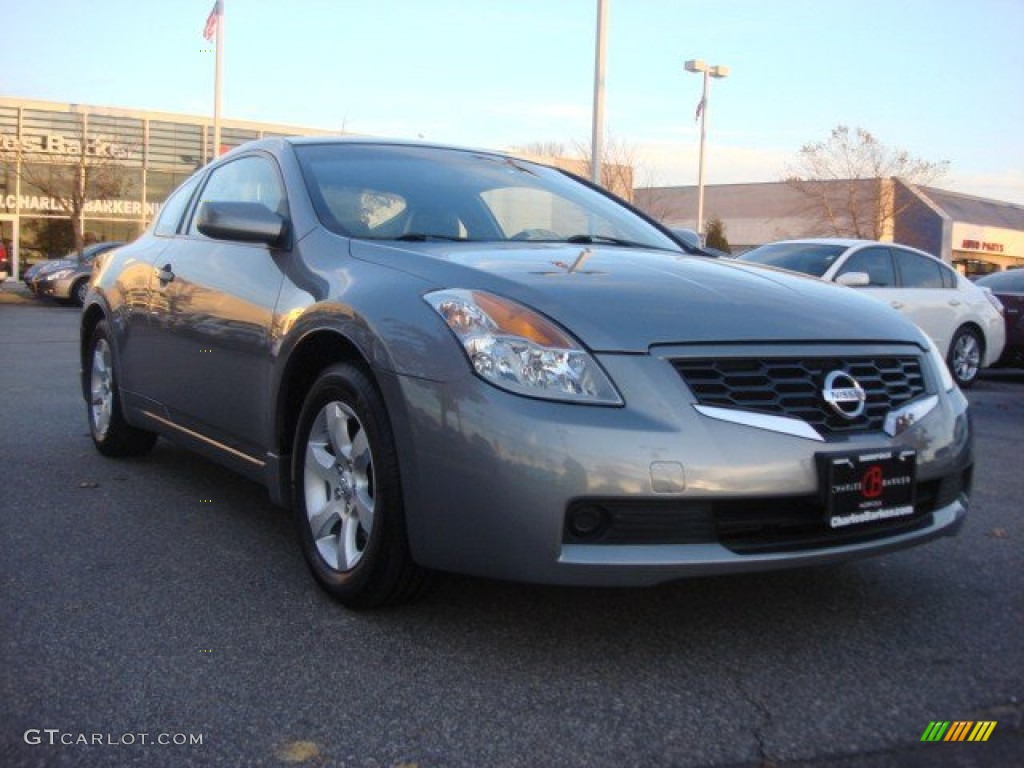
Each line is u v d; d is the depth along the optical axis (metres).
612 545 2.63
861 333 3.06
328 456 3.27
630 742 2.38
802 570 3.70
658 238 4.39
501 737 2.39
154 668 2.72
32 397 7.49
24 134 28.36
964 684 2.74
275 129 32.47
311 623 3.06
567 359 2.68
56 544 3.80
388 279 3.13
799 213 49.44
